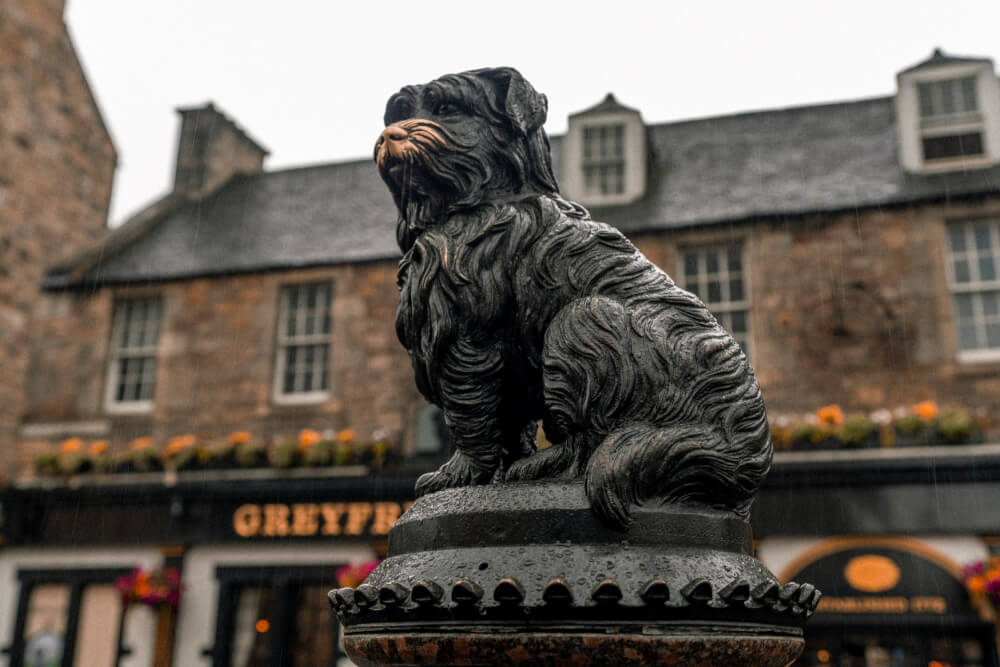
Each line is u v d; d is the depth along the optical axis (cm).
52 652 1201
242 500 1152
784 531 964
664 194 1217
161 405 1277
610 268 158
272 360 1265
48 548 1212
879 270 1068
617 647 124
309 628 1134
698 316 155
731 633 129
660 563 132
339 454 1148
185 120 1602
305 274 1277
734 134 1302
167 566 1160
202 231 1431
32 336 1381
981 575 884
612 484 135
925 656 935
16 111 1383
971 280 1055
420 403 1186
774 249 1105
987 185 1069
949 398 1017
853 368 1049
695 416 146
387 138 170
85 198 1520
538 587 130
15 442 1341
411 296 170
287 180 1554
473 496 146
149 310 1345
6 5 1373
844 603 943
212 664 1117
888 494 948
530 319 160
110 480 1225
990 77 1133
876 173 1147
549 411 166
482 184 172
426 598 131
